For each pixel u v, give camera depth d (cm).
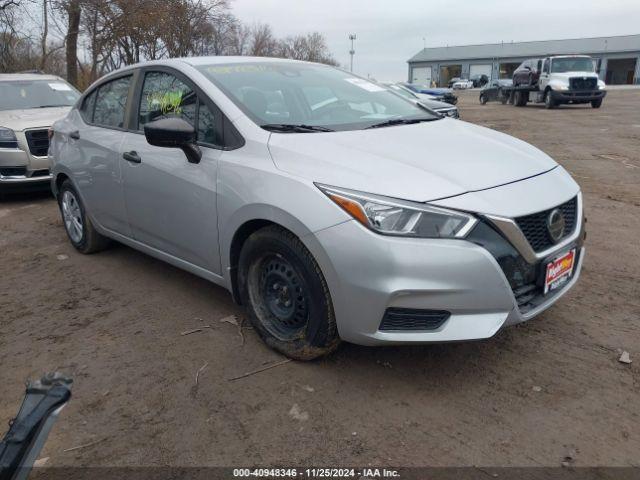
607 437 246
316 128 330
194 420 266
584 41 7312
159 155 367
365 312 263
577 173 844
